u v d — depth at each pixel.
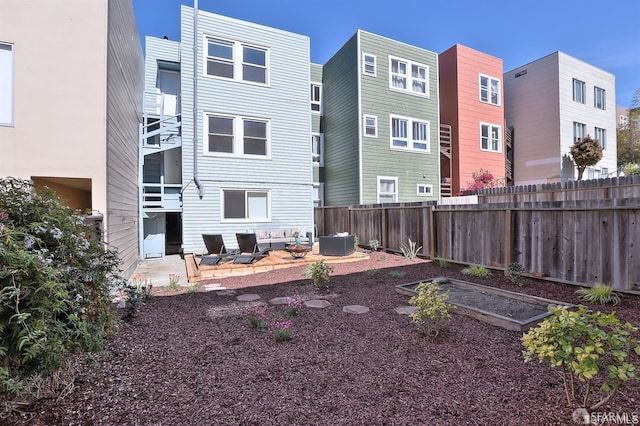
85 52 5.57
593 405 2.01
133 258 8.50
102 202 5.62
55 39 5.42
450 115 15.80
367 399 2.23
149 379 2.50
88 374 2.57
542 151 17.36
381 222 9.68
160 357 2.89
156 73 12.22
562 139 16.89
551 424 1.94
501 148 16.52
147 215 10.20
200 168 10.43
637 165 19.22
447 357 2.85
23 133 5.25
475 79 15.93
